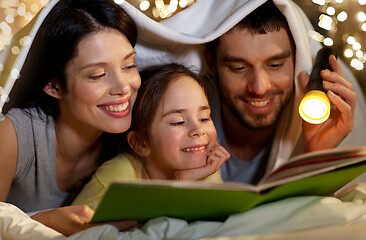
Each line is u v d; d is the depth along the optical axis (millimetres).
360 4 1600
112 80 1049
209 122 1153
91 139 1194
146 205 733
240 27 1204
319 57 1244
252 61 1216
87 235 752
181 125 1124
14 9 1384
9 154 1129
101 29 1034
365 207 774
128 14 1116
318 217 744
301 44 1193
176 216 791
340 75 1202
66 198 1279
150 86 1156
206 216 797
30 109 1170
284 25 1204
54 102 1161
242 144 1400
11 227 822
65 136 1176
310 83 1184
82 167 1268
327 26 1507
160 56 1297
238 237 689
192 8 1310
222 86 1297
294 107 1267
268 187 710
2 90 1110
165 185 646
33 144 1159
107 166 1156
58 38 1039
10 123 1130
